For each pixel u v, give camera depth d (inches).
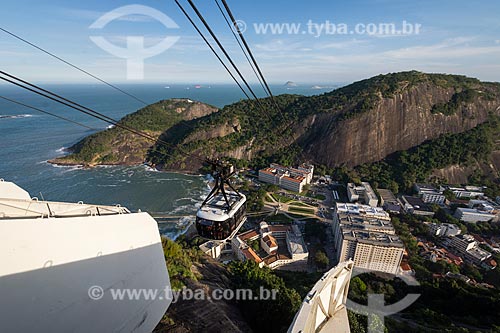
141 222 451.5
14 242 275.7
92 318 362.6
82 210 392.2
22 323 286.2
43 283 303.0
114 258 394.6
